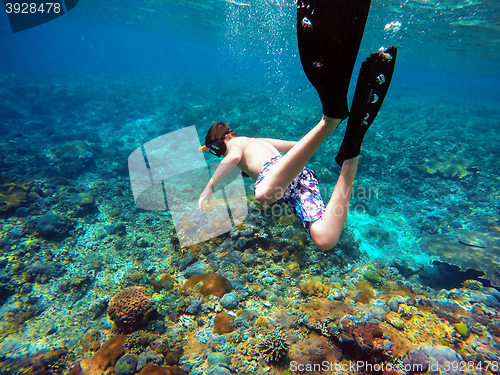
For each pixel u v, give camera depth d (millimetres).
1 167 10055
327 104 1053
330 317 3842
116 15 36156
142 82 33188
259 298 4660
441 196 9891
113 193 9539
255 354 3602
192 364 3656
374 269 6195
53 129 16500
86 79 32312
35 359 4121
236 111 19328
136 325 4215
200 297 4613
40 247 6477
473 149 12766
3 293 5352
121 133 17031
